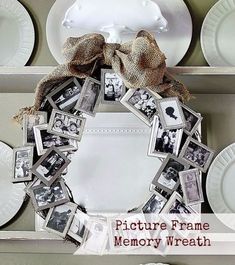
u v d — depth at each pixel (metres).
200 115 1.15
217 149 1.25
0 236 1.09
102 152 1.22
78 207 1.09
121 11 1.13
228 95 1.27
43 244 1.24
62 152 1.09
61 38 1.25
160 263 1.21
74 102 1.09
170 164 1.09
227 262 1.22
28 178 1.08
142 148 1.22
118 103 1.09
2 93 1.30
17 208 1.23
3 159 1.25
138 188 1.20
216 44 1.25
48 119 1.10
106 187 1.20
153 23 1.14
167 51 1.24
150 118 1.09
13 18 1.29
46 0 1.31
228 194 1.20
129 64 1.02
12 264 1.25
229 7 1.26
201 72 1.10
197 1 1.29
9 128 1.29
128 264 1.24
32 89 1.26
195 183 1.08
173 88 1.09
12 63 1.27
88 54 1.07
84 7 1.13
